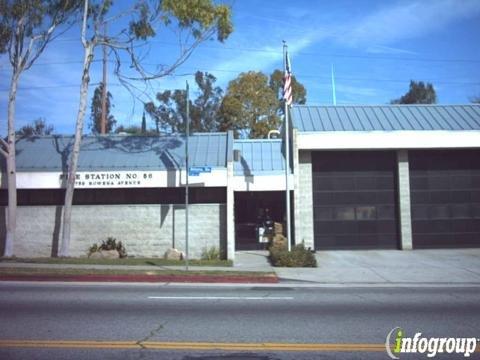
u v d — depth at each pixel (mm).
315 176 23219
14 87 19234
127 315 9219
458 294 12297
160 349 6934
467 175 23344
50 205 21453
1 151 19266
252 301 10898
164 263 18297
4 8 18203
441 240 23109
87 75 19469
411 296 11891
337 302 10844
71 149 22875
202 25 18672
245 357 6594
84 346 7055
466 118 24125
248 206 23406
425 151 23281
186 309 9852
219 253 20734
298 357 6605
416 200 23156
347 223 23109
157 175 20922
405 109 25156
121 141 23547
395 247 23109
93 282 14398
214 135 23938
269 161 23031
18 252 21109
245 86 46250
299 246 18938
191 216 21078
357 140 22500
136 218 21078
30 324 8430
